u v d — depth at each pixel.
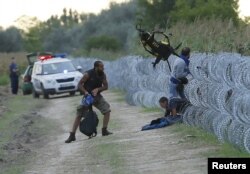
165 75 50.19
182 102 42.16
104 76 42.47
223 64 33.78
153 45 45.03
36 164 34.94
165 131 40.50
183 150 33.31
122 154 34.34
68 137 45.03
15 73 95.50
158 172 28.84
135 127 44.69
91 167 32.12
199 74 38.38
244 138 29.95
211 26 49.22
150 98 54.88
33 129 50.34
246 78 30.16
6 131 49.25
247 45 39.09
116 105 62.66
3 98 84.44
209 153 31.56
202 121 37.72
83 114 42.31
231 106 32.38
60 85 83.62
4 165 35.16
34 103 76.81
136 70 59.09
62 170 32.31
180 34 53.56
